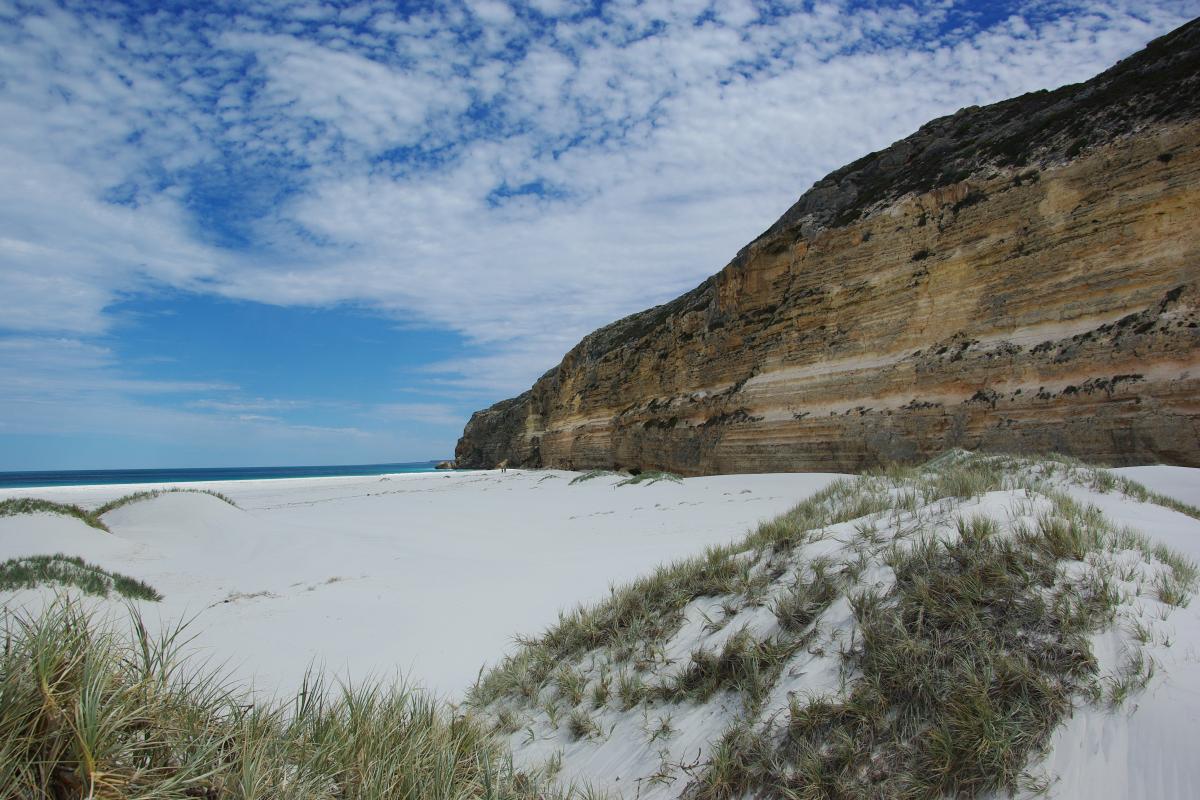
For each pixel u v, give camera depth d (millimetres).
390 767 2918
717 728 4473
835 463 26375
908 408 23750
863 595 4938
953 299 23922
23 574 9727
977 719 3488
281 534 17344
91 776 2074
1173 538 6625
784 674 4652
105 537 15758
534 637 7703
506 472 62469
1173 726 3123
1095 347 18766
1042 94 30141
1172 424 16531
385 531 18953
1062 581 4465
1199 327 16781
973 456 13789
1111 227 19516
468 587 10859
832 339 28500
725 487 23688
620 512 20328
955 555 5066
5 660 2270
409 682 6754
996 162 24891
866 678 4145
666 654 5723
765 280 34719
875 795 3438
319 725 3203
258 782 2385
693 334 41219
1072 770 3178
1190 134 18266
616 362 52906
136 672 2701
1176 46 22188
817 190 36312
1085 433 18266
